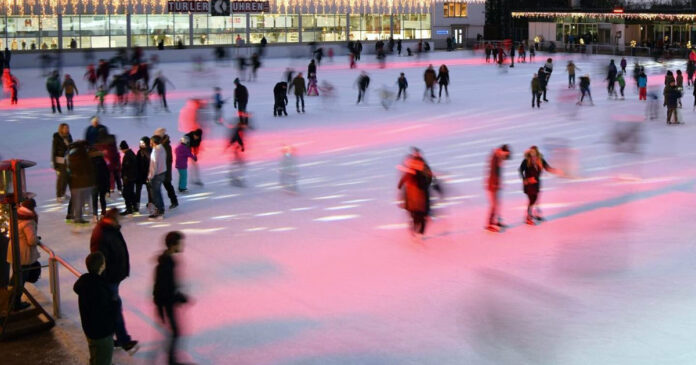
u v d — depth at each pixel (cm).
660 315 821
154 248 1109
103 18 5253
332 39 6166
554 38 6788
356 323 814
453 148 1942
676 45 5856
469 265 1004
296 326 809
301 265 1016
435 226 1199
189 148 1487
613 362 711
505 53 5756
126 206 1298
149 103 2992
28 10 4991
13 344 764
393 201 1376
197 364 720
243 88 2339
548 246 1084
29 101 3138
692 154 1814
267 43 5778
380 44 4734
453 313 837
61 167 1398
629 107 2852
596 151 1875
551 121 2458
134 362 729
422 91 3472
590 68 4712
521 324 804
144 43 5425
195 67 4456
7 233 875
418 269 991
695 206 1305
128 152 1285
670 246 1072
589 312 834
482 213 1276
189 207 1362
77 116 2625
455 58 5694
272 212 1312
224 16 5659
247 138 2153
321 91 3381
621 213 1266
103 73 3559
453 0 6688
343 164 1744
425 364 714
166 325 714
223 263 1028
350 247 1095
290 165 1593
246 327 807
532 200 1190
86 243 1145
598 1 8525
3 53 4681
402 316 831
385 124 2423
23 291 843
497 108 2839
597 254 1041
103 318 665
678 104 2405
